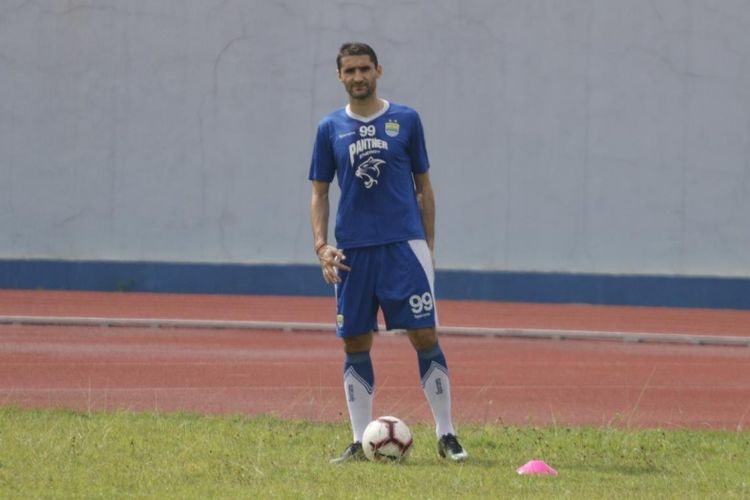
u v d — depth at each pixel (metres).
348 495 20.47
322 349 51.38
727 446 28.22
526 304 76.38
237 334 57.28
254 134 79.75
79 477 21.81
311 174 26.27
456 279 77.81
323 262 25.64
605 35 77.44
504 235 78.69
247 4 79.31
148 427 28.77
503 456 26.34
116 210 80.62
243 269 78.69
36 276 79.88
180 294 78.75
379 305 26.09
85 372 42.50
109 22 80.06
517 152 78.31
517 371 45.59
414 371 44.12
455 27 78.25
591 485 22.41
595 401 38.12
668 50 77.06
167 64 79.88
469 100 78.38
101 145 80.56
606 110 77.62
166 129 80.19
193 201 80.31
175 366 44.66
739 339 57.31
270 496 20.31
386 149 25.36
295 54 79.25
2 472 22.17
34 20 80.38
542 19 77.69
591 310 73.19
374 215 25.52
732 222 77.12
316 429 29.55
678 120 77.25
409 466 24.30
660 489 22.23
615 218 77.88
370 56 25.41
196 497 20.17
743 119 76.75
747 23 76.50
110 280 79.50
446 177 78.88
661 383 42.97
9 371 42.34
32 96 80.62
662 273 77.69
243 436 27.78
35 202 80.94
